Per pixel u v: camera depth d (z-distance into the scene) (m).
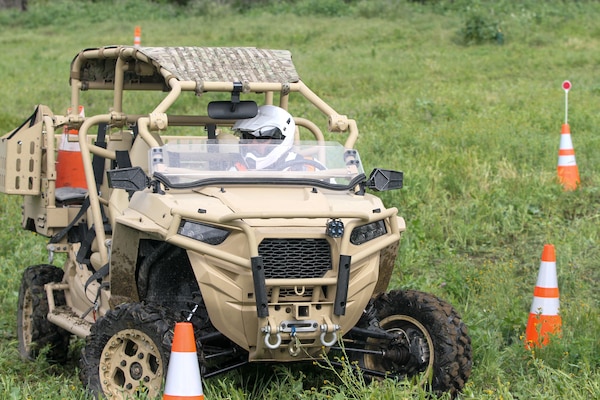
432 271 10.88
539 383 7.42
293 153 7.83
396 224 7.19
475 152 14.94
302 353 6.84
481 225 12.20
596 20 35.34
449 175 13.86
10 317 9.88
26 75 26.25
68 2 46.41
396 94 21.62
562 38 31.55
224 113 8.02
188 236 6.69
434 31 33.81
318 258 6.71
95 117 8.78
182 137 9.05
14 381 8.18
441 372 6.98
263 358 6.78
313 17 40.09
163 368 6.58
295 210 6.68
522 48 29.59
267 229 6.64
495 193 13.11
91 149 8.64
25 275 9.28
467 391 7.03
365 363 7.61
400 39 32.69
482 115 18.73
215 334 7.01
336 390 6.94
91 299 8.38
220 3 44.12
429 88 22.64
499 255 11.41
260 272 6.43
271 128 7.80
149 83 9.42
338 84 23.47
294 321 6.60
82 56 9.24
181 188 7.16
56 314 8.70
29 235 12.53
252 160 7.59
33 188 9.16
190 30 36.84
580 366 7.56
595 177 14.14
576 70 25.83
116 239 7.17
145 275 7.30
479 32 31.25
